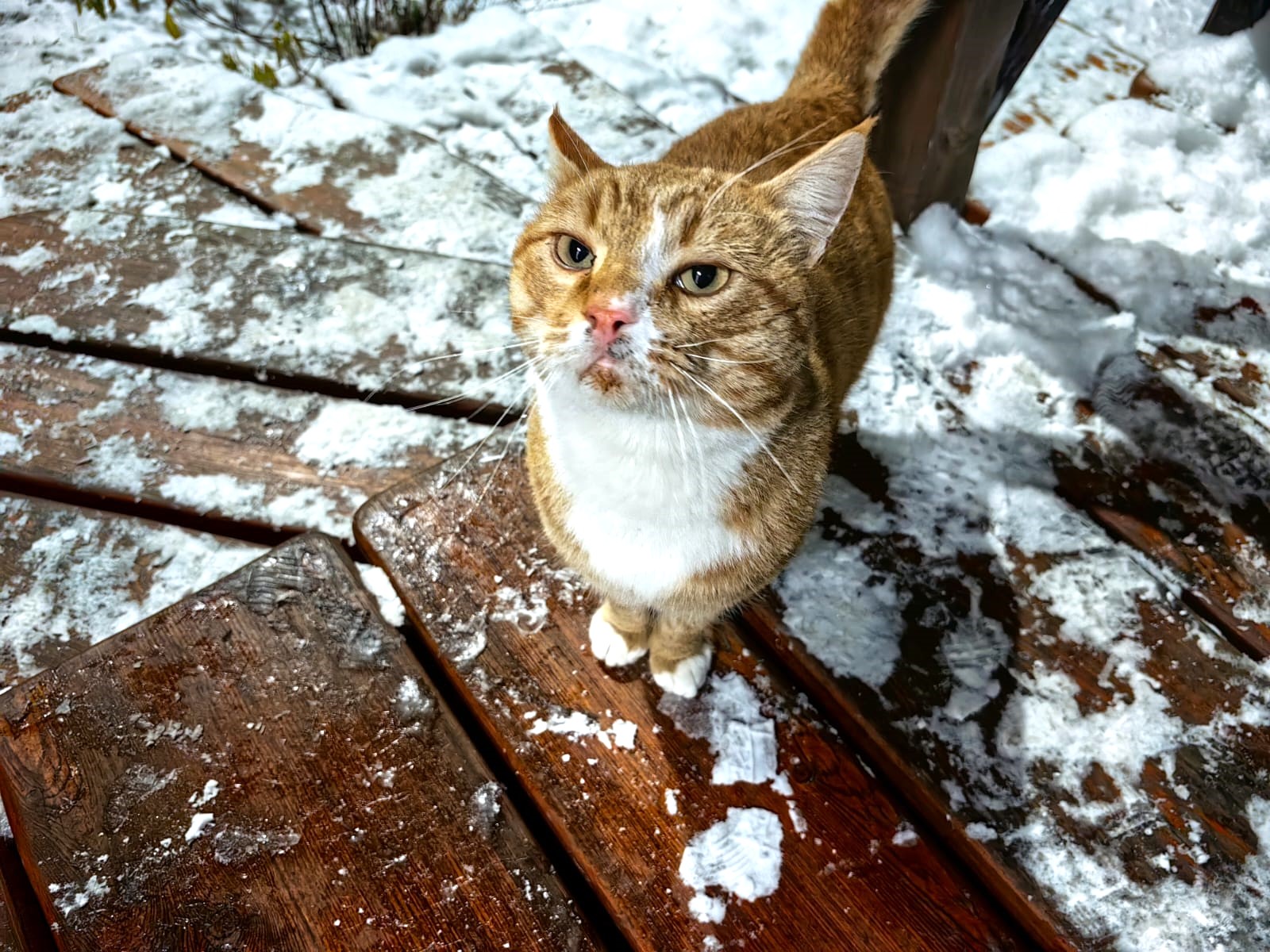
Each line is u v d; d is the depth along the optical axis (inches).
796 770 15.2
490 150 27.1
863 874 14.3
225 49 32.2
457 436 20.0
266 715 15.4
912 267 23.6
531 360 13.2
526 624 16.7
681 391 12.3
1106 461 19.7
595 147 26.5
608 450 13.0
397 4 33.2
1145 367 21.5
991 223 24.9
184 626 16.3
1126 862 14.3
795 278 13.3
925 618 16.8
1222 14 30.5
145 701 15.4
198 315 21.8
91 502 19.1
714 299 12.6
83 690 15.5
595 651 16.2
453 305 22.2
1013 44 21.8
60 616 17.4
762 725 15.6
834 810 14.8
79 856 13.9
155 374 20.8
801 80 20.1
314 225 24.3
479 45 30.5
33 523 18.5
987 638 16.6
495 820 14.5
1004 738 15.4
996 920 14.0
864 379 20.9
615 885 14.0
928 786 14.9
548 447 14.1
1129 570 17.6
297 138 26.4
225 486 19.1
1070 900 13.9
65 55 30.3
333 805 14.6
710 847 14.3
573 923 13.7
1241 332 22.4
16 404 20.1
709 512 13.4
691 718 15.6
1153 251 23.6
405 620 17.5
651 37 33.4
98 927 13.4
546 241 13.5
